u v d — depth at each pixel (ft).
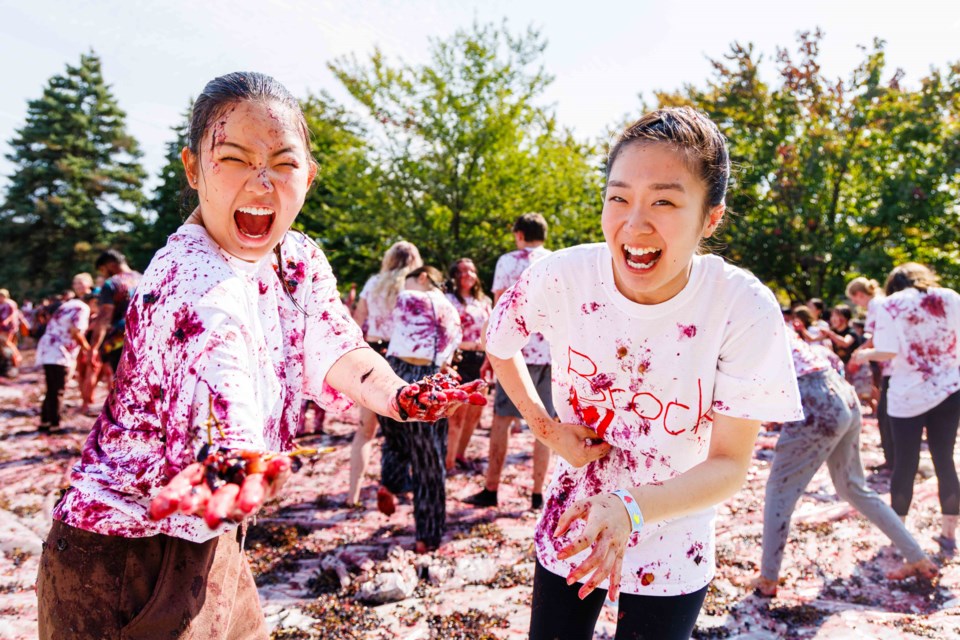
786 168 51.90
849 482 12.15
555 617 6.07
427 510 13.19
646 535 5.76
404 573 11.76
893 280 14.48
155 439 4.37
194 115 4.48
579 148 53.62
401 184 49.21
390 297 18.65
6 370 46.01
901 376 14.02
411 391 4.82
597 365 5.91
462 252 48.60
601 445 6.10
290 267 5.17
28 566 12.67
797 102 52.70
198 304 4.04
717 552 13.29
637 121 5.12
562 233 50.47
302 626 10.22
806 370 11.61
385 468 17.16
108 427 4.54
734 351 5.36
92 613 4.39
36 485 18.11
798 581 12.07
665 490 4.76
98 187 145.38
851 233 50.83
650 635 5.79
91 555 4.37
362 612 10.66
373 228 48.73
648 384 5.72
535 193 49.73
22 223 141.79
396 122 48.42
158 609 4.45
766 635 10.12
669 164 4.76
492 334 6.55
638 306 5.50
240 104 4.30
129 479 4.36
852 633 10.13
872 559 12.96
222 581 4.82
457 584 11.82
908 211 48.67
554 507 6.30
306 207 53.26
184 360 3.94
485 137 47.57
